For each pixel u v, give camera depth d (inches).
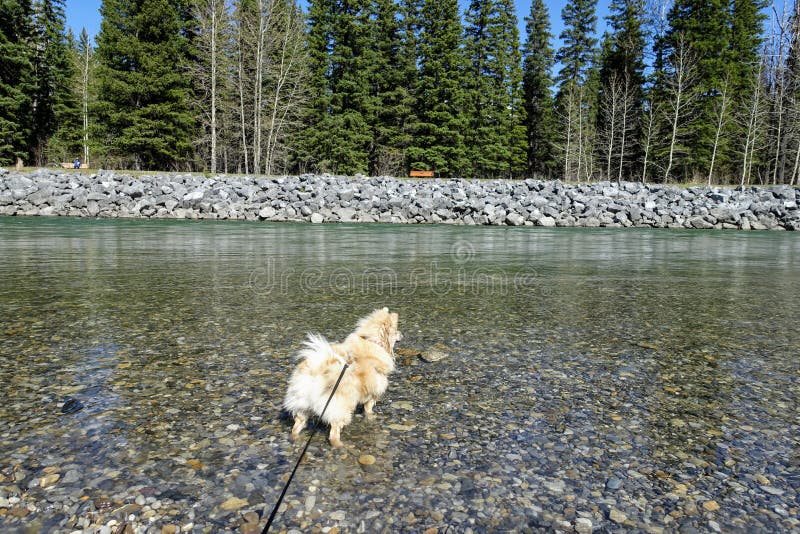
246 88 1609.3
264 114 1590.8
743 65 1720.0
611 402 148.3
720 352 197.6
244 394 148.8
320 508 94.7
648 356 191.5
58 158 1688.0
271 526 88.9
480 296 308.2
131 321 231.6
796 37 1599.4
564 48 2015.3
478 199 997.8
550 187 1070.4
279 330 220.2
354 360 127.3
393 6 1708.9
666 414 140.5
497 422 134.0
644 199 1028.5
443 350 196.1
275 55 1526.8
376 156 1790.1
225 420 131.5
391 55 1763.0
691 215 955.3
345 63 1675.7
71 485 100.4
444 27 1697.8
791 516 95.2
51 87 1739.7
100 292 299.4
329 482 103.5
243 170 1883.6
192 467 108.3
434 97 1707.7
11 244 545.3
